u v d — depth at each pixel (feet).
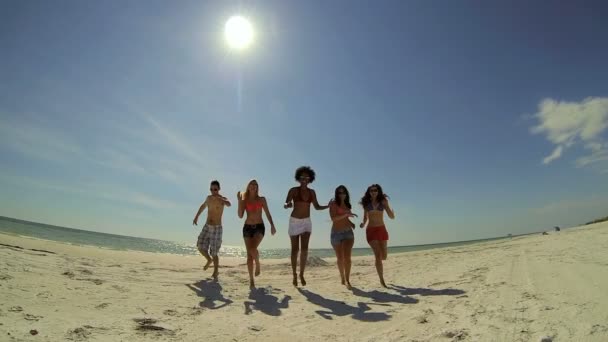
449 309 13.94
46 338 9.56
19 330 9.85
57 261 22.18
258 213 21.44
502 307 13.26
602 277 15.65
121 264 26.61
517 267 21.93
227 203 25.16
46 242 37.73
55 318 11.46
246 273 28.53
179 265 32.99
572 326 10.32
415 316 13.42
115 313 13.02
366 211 21.99
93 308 13.35
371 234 21.52
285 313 14.70
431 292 17.65
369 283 22.27
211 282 21.94
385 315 13.93
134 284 18.83
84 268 21.35
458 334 10.80
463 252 39.75
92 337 10.14
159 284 19.67
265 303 16.57
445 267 26.55
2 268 17.11
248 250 21.06
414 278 22.79
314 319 13.74
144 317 12.85
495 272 21.18
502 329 10.87
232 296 18.01
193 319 13.26
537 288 15.47
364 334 11.72
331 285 21.91
